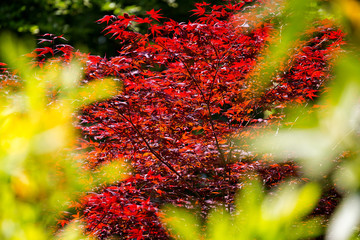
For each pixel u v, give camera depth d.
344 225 0.56
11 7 16.56
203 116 6.61
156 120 6.11
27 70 0.88
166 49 5.73
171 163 6.81
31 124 0.80
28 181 0.83
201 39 5.66
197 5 5.97
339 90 0.57
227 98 6.67
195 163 6.84
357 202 0.57
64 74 1.01
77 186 0.94
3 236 0.88
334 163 0.74
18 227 0.89
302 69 6.15
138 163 6.89
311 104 6.89
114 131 6.34
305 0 0.62
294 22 0.65
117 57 5.62
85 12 16.28
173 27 5.73
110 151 6.46
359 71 0.56
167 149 6.41
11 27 16.12
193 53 5.65
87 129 6.23
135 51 5.64
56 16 16.20
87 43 16.00
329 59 5.03
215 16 6.11
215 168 6.90
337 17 0.57
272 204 0.74
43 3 16.39
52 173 0.86
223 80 6.28
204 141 6.66
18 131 0.80
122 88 5.62
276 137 0.65
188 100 6.63
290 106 6.59
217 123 6.64
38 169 0.82
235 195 6.16
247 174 6.02
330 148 0.59
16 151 0.81
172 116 6.41
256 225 0.73
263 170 5.61
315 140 0.58
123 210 5.41
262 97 6.56
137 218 5.59
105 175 6.36
